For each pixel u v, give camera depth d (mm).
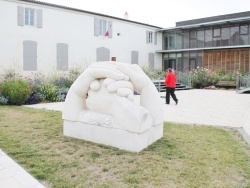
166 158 4309
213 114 9312
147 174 3693
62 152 4551
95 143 5031
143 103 5230
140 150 4625
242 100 13875
